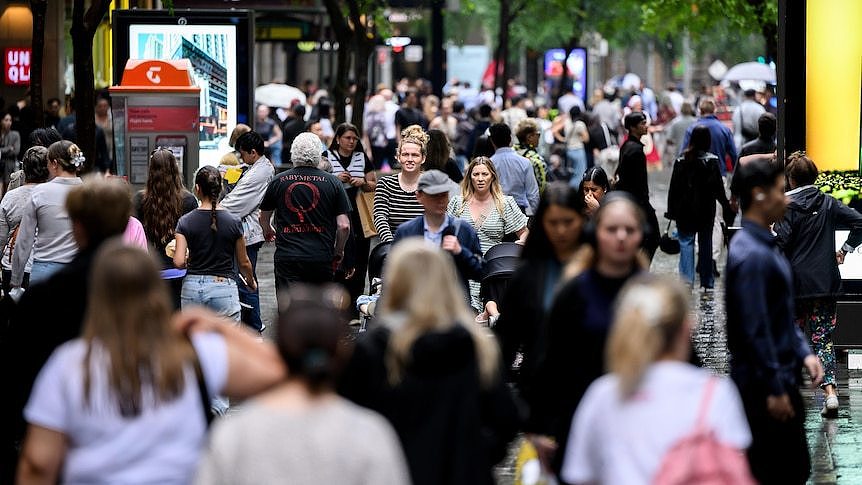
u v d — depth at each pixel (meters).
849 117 33.56
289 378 12.11
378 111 86.44
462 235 23.59
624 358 13.23
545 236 18.25
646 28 78.19
